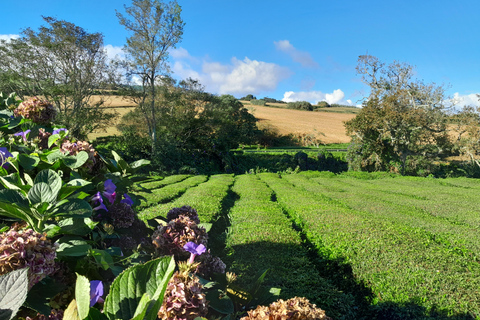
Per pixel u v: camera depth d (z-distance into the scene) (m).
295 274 5.35
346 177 27.31
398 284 5.08
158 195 12.14
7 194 1.39
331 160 40.31
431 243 7.20
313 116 88.69
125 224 2.29
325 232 7.77
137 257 2.00
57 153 2.00
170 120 34.56
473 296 4.71
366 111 32.41
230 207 12.08
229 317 1.89
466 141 30.92
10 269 1.16
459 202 13.71
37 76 28.58
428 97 29.89
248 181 20.83
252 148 54.69
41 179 1.47
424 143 34.41
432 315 4.37
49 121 2.88
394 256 6.15
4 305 0.89
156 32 29.92
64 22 27.38
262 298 2.57
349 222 8.68
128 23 29.20
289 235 7.34
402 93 30.48
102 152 2.68
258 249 6.33
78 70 28.55
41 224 1.45
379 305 4.70
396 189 18.28
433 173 33.44
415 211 11.48
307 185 18.97
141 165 2.38
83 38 28.11
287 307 1.58
